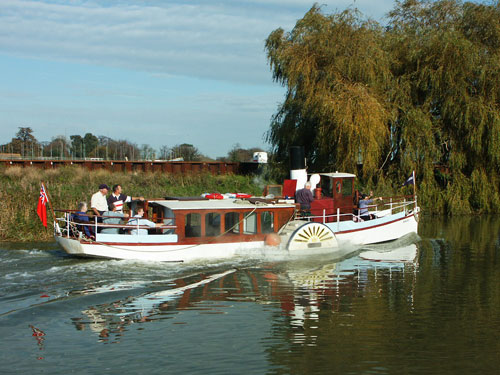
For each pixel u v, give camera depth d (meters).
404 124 24.88
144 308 9.26
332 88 24.88
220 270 12.35
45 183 24.61
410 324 8.49
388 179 25.30
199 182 29.73
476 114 23.81
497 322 8.62
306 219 15.26
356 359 7.06
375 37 25.88
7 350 7.30
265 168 30.62
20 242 16.27
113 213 13.14
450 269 12.82
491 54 24.53
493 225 21.70
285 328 8.24
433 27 26.41
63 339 7.74
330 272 12.36
